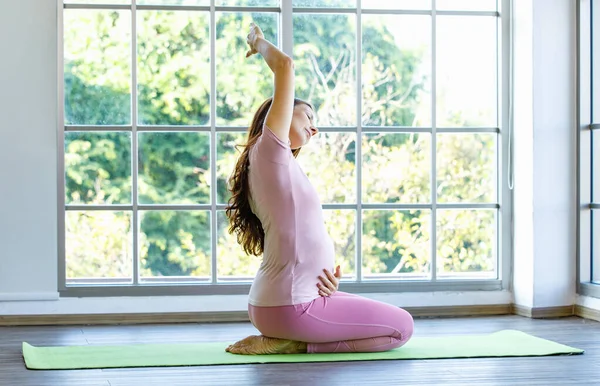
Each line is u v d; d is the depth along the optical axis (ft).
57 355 12.50
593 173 17.16
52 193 16.25
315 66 17.03
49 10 16.20
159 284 16.63
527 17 17.07
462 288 17.47
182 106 16.76
